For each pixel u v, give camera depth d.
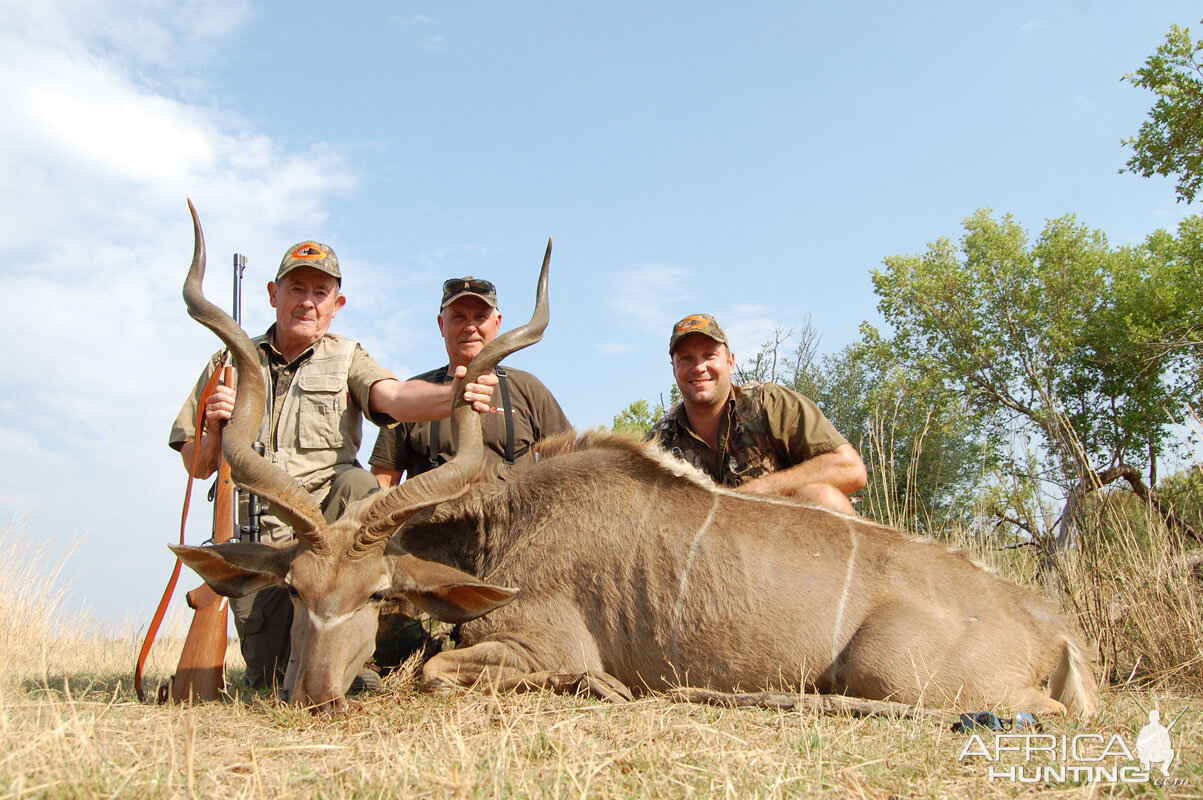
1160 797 2.61
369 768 2.77
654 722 3.44
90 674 5.57
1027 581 6.25
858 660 4.19
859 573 4.39
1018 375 17.12
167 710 3.97
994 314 18.62
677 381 6.18
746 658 4.34
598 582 4.54
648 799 2.50
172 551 4.19
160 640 7.77
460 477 4.36
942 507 10.45
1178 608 5.45
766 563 4.41
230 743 3.27
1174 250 19.09
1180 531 6.89
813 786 2.70
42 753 2.73
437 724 3.48
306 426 5.54
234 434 4.22
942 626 4.18
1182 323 15.82
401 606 4.66
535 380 6.78
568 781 2.60
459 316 6.48
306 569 4.00
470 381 4.57
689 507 4.61
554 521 4.68
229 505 4.75
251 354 4.35
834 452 5.81
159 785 2.57
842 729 3.48
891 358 17.98
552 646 4.46
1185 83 14.62
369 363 5.71
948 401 15.00
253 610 5.21
